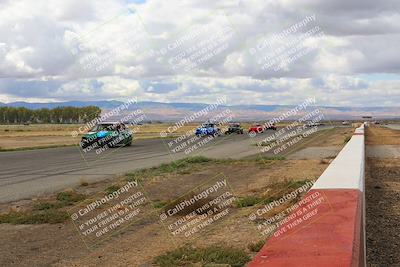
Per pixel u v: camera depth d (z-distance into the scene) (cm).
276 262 196
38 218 894
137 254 652
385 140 4038
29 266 600
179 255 621
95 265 601
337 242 227
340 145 3234
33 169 1916
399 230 757
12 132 8919
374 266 568
